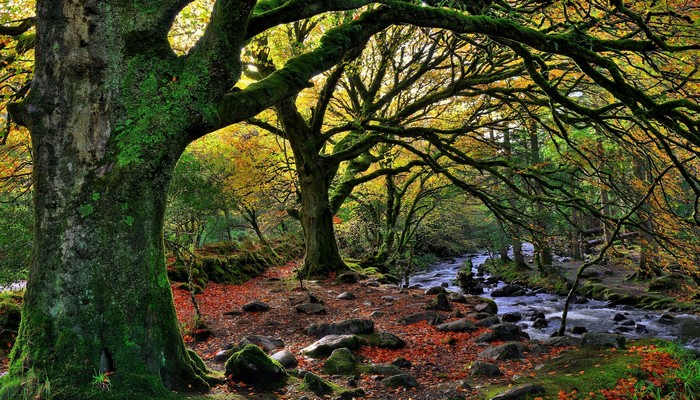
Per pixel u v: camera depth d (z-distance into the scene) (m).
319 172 15.33
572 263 23.42
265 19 5.42
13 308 7.15
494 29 6.34
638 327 11.50
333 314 10.35
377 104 14.95
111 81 4.07
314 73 6.34
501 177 12.67
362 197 23.42
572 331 11.12
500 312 14.27
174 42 10.10
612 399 4.90
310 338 8.23
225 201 16.20
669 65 7.76
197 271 13.52
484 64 13.13
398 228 23.53
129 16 4.15
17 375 3.62
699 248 8.47
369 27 6.88
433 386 5.69
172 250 13.27
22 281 9.60
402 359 6.82
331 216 15.83
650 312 13.55
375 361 6.89
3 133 7.16
